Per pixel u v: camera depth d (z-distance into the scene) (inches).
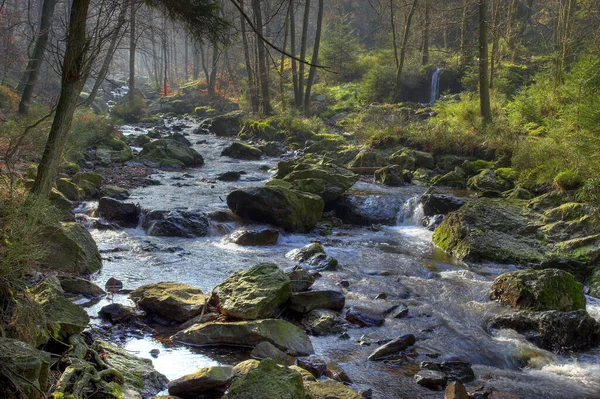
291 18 1247.5
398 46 1574.8
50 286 245.3
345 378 233.0
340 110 1348.4
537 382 245.3
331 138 982.4
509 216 470.0
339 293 318.7
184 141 1053.2
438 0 1464.1
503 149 770.2
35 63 853.8
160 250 424.2
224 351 256.1
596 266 398.3
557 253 418.9
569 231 437.7
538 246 436.1
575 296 327.9
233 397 175.6
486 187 672.4
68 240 344.2
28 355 156.6
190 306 292.0
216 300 303.4
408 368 249.3
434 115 1102.4
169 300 292.2
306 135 1051.3
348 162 836.6
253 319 280.8
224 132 1242.6
